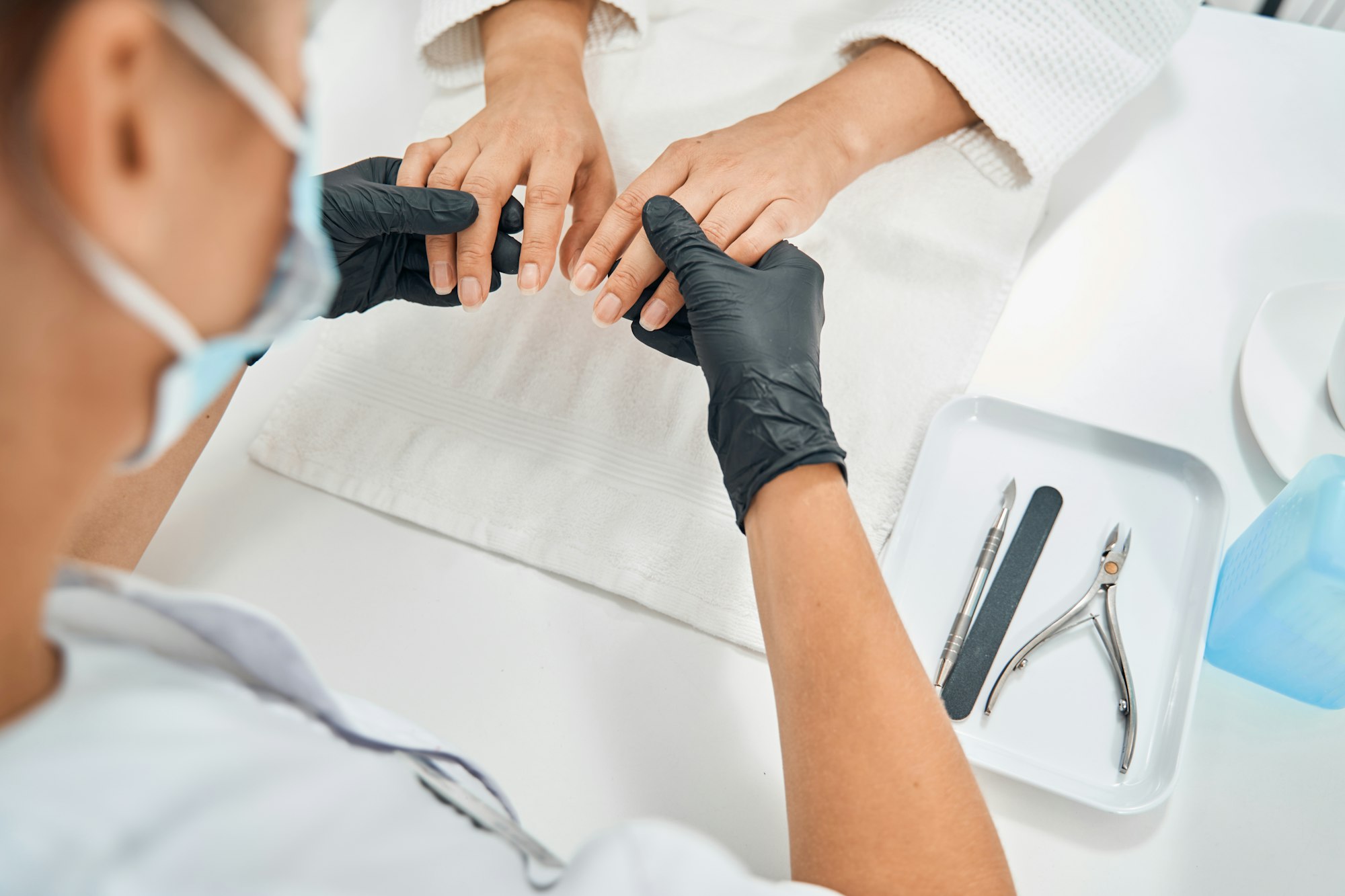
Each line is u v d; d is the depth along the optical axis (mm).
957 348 661
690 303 551
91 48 139
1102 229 722
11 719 213
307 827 243
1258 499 598
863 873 365
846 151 688
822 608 419
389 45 881
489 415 665
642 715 549
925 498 596
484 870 279
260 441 661
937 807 374
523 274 612
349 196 574
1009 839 499
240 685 299
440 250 623
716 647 570
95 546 589
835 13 857
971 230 704
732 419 498
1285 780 507
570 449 645
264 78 170
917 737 388
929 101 720
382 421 667
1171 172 750
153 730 229
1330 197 729
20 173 142
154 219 162
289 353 719
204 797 226
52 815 205
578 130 688
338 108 839
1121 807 477
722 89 812
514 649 577
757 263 613
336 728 327
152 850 211
